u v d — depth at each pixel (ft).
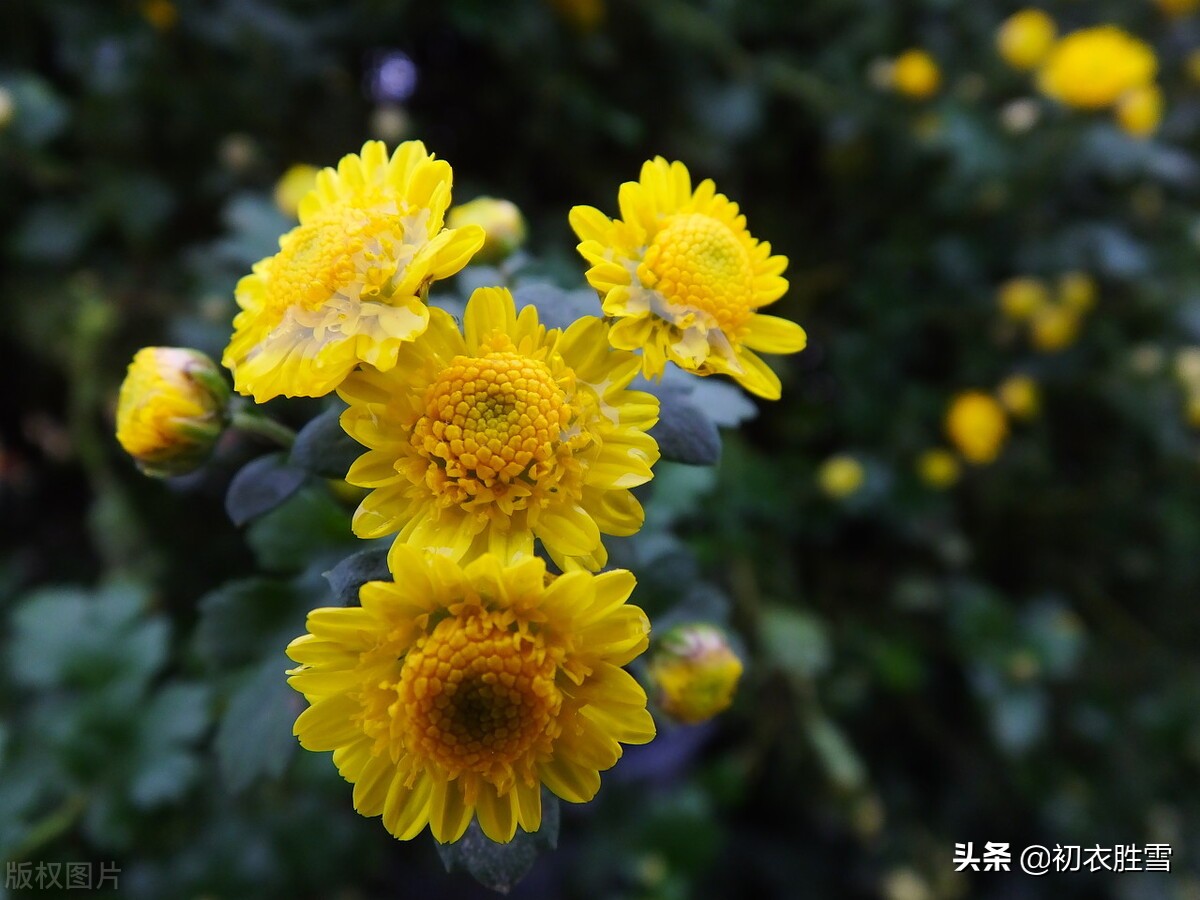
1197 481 0.92
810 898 0.86
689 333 0.31
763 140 0.91
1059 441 0.96
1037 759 0.90
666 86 0.85
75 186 0.78
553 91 0.79
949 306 0.89
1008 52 0.84
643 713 0.28
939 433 0.91
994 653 0.85
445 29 0.80
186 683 0.60
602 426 0.29
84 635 0.56
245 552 0.78
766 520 0.85
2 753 0.53
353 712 0.29
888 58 0.90
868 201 0.92
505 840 0.29
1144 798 0.89
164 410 0.36
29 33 0.76
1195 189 0.98
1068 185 0.91
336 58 0.78
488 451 0.28
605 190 0.86
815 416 0.92
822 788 0.87
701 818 0.76
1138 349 0.90
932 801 0.92
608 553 0.39
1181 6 0.91
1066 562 0.96
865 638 0.88
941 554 0.89
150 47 0.73
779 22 0.89
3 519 0.86
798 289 0.93
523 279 0.45
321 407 0.47
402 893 0.81
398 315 0.28
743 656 0.45
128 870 0.59
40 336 0.76
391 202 0.30
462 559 0.28
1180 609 0.98
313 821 0.60
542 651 0.28
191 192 0.80
